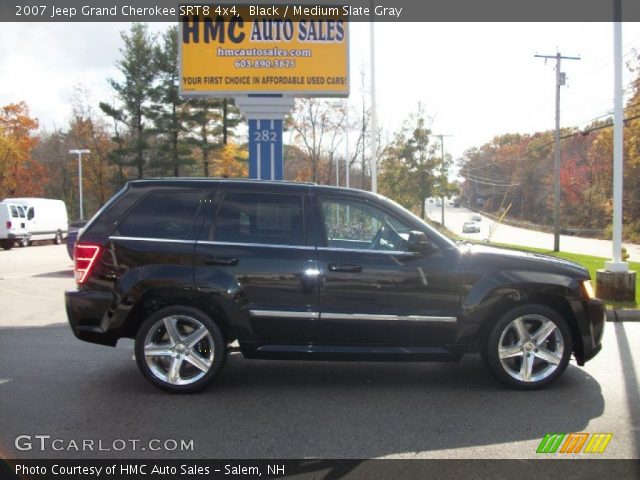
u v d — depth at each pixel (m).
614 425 4.46
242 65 12.71
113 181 45.72
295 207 5.36
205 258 5.16
